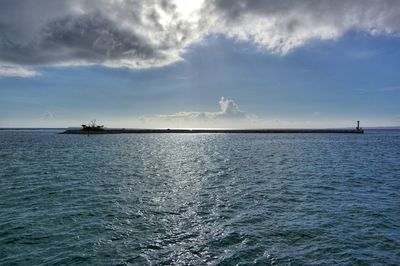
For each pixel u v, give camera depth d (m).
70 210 19.12
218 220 17.31
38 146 83.50
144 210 19.31
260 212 18.77
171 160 49.88
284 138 149.75
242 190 25.30
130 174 34.09
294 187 26.39
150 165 42.81
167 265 11.97
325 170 37.06
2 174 33.31
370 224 16.45
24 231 15.34
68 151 66.62
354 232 15.28
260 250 13.24
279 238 14.55
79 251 13.12
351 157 53.97
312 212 18.70
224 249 13.40
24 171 35.72
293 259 12.38
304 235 14.91
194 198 22.53
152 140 130.62
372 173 34.44
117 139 135.00
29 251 13.09
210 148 80.31
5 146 83.00
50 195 23.20
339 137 159.62
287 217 17.73
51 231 15.41
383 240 14.29
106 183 28.36
